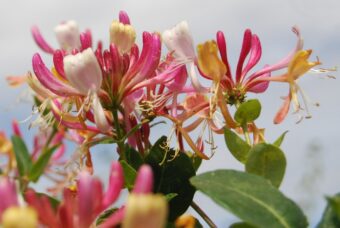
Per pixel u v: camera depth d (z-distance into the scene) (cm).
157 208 37
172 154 56
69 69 58
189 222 54
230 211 45
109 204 45
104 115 57
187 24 59
